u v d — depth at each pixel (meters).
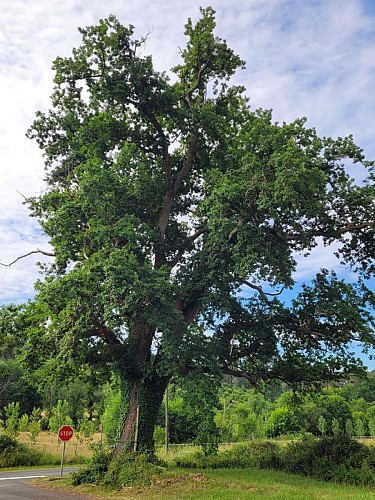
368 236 21.03
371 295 20.94
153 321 16.41
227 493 14.24
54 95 22.72
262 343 21.20
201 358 17.03
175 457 25.42
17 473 23.44
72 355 18.42
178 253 22.66
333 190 20.23
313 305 20.53
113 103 22.05
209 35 22.50
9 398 56.38
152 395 19.69
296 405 23.67
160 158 23.73
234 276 19.12
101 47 21.39
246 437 44.03
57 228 19.91
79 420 43.72
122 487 16.11
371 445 22.28
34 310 19.62
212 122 22.14
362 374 21.77
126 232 17.80
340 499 13.47
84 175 19.00
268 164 17.12
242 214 17.72
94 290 17.19
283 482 17.50
